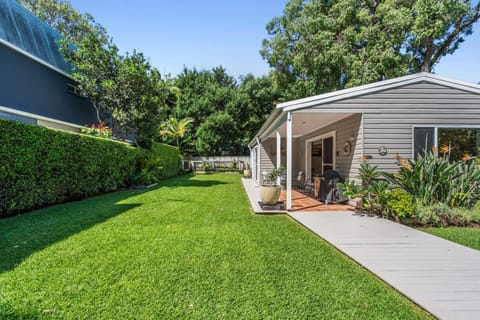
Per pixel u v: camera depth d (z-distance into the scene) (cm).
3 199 492
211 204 675
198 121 2236
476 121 623
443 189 525
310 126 941
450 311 204
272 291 237
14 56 808
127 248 340
